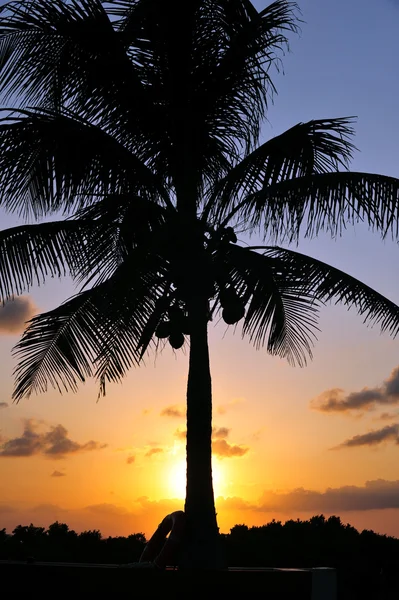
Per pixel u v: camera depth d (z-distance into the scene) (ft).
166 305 28.45
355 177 27.94
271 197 28.60
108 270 30.50
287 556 60.75
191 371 28.43
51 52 28.58
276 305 29.45
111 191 29.84
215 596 24.84
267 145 29.48
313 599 25.41
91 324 28.53
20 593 25.05
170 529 28.04
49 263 27.91
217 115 31.78
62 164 27.78
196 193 30.73
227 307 28.17
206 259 28.40
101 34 28.27
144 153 31.32
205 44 30.66
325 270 29.32
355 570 59.06
